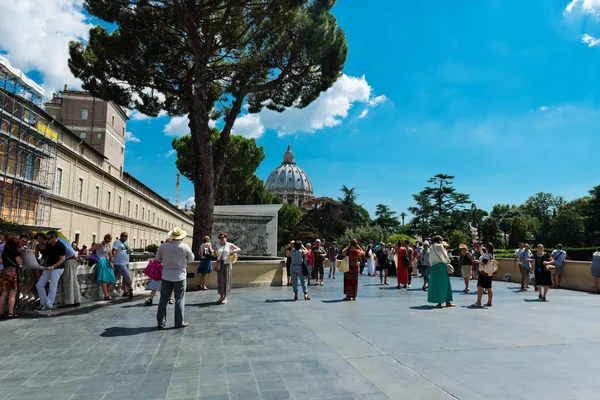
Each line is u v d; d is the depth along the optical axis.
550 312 9.19
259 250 21.39
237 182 44.03
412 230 84.19
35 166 26.22
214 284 14.09
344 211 62.28
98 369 4.84
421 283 17.42
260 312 8.92
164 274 7.30
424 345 5.91
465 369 4.78
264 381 4.38
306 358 5.25
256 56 17.88
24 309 8.91
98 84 18.41
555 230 82.88
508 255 42.56
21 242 9.26
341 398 3.90
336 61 17.81
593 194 82.62
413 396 3.94
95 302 10.17
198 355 5.42
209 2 15.05
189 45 17.45
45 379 4.50
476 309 9.61
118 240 11.29
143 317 8.29
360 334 6.64
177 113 21.41
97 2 14.56
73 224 31.86
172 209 75.19
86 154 34.91
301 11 17.38
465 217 85.44
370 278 21.00
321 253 16.67
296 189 154.25
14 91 24.22
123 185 44.72
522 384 4.28
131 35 15.48
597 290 14.17
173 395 4.00
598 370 4.75
